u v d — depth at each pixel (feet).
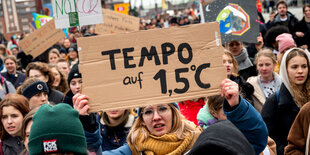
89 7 9.98
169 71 8.83
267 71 16.03
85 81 8.73
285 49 17.92
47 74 19.02
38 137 6.64
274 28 21.84
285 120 12.49
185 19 61.00
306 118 9.76
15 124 12.64
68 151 6.64
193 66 8.83
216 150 5.63
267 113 12.78
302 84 12.45
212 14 18.25
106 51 8.80
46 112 6.85
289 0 85.76
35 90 15.84
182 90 8.79
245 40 18.37
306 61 12.41
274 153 11.38
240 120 8.27
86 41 8.79
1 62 28.89
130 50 8.84
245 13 18.38
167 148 9.21
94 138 8.39
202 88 8.76
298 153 9.92
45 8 84.28
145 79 8.80
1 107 12.63
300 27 28.71
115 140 13.09
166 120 9.34
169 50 8.86
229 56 16.49
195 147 5.82
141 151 9.47
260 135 8.39
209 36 8.84
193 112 14.01
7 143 12.75
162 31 8.87
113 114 12.90
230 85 8.41
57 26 9.97
